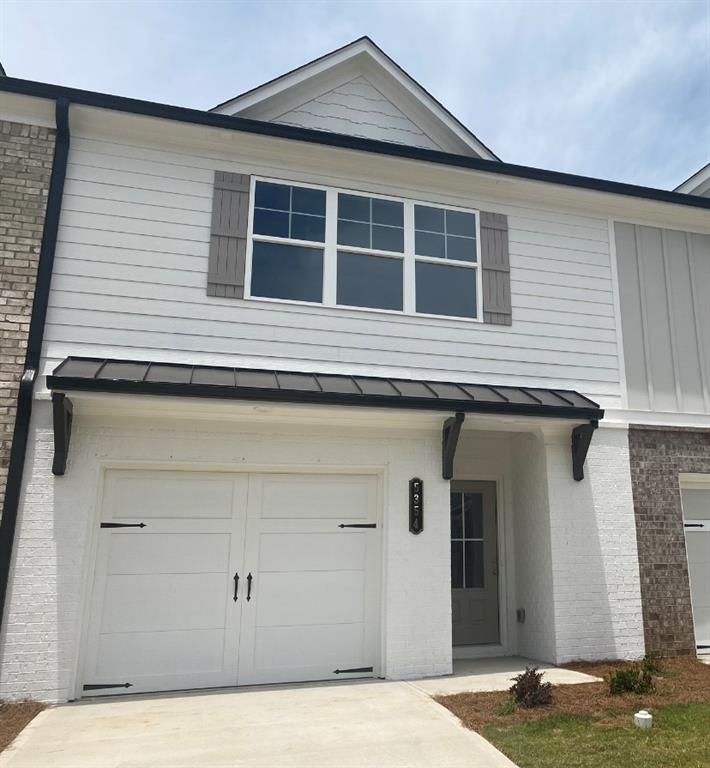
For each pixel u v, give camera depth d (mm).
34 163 6844
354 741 4824
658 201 8930
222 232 7320
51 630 5934
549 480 7840
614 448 8195
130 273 6934
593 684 6422
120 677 6203
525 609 8211
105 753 4570
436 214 8281
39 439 6254
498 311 8172
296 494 7055
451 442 7102
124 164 7168
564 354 8336
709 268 9352
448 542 7188
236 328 7141
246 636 6625
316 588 6918
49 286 6605
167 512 6652
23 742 4781
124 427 6539
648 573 7949
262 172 7652
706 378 8914
